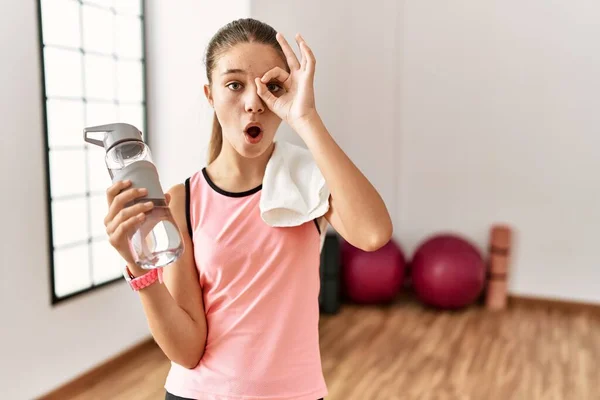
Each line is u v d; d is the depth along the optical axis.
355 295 4.16
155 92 3.38
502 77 4.27
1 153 2.42
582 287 4.22
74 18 2.89
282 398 1.04
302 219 1.07
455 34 4.36
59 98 2.81
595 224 4.16
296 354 1.06
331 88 4.39
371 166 4.68
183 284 1.07
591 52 4.05
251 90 1.02
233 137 1.04
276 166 1.10
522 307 4.27
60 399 2.74
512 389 2.87
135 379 2.97
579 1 4.04
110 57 3.13
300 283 1.08
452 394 2.80
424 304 4.29
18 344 2.56
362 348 3.40
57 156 2.83
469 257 4.02
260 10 3.30
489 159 4.37
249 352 1.04
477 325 3.84
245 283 1.07
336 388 2.86
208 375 1.06
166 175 3.42
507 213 4.36
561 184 4.20
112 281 3.11
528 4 4.16
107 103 3.12
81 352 2.91
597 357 3.30
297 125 1.01
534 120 4.23
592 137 4.11
